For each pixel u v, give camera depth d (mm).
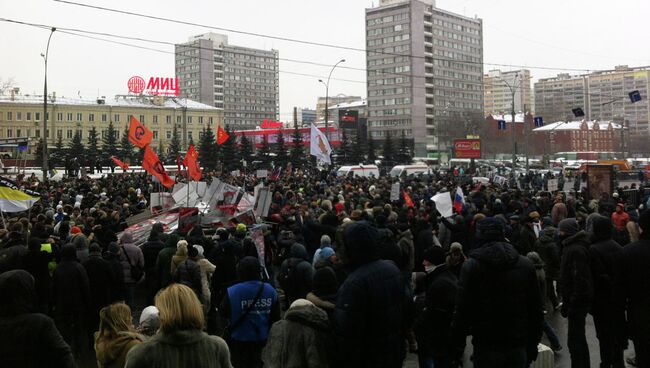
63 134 110938
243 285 6598
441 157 122000
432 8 147875
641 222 6520
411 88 144625
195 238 11781
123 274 9797
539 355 7730
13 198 15148
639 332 6395
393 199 21453
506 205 18500
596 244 7566
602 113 146875
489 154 112062
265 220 16828
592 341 10039
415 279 7742
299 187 28484
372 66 151625
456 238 13797
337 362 5152
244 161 64562
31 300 4453
